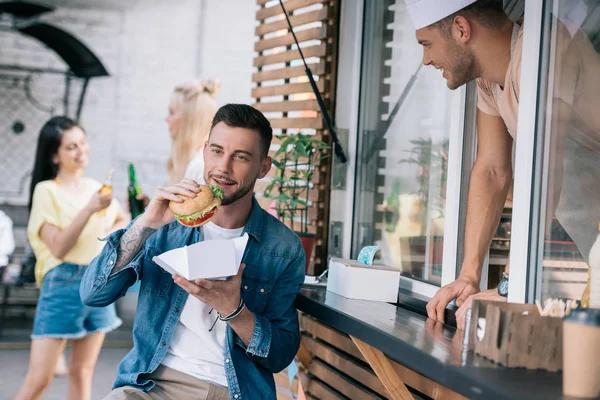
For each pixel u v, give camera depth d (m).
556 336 1.81
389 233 3.43
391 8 3.47
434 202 3.13
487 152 2.71
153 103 7.68
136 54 7.62
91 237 4.12
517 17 2.51
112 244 2.48
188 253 2.28
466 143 2.93
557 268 2.30
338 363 3.25
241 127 2.54
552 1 2.29
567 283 2.28
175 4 7.69
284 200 3.58
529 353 1.81
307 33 3.88
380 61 3.55
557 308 1.83
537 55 2.30
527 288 2.34
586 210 2.28
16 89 7.41
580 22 2.31
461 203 2.95
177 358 2.52
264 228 2.68
